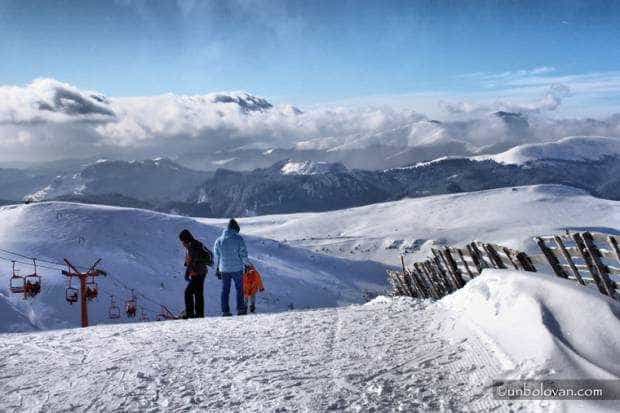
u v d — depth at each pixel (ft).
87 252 343.87
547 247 28.58
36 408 14.47
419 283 59.88
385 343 18.97
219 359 18.72
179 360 18.97
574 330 13.78
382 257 530.68
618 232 482.69
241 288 40.93
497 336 15.85
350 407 12.64
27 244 348.18
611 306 14.03
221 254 40.65
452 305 23.15
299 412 12.67
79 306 257.55
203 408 13.53
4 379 17.84
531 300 16.16
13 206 435.12
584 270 26.27
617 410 9.64
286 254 471.62
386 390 13.58
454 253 43.37
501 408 11.21
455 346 16.84
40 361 20.20
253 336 22.77
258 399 13.89
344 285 412.16
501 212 651.66
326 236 645.10
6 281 272.31
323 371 16.05
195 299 40.83
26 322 231.50
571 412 10.09
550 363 12.35
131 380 16.61
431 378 14.07
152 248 371.76
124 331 26.50
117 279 306.76
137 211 432.25
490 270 22.29
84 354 21.03
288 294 357.82
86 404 14.55
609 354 12.33
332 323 24.45
